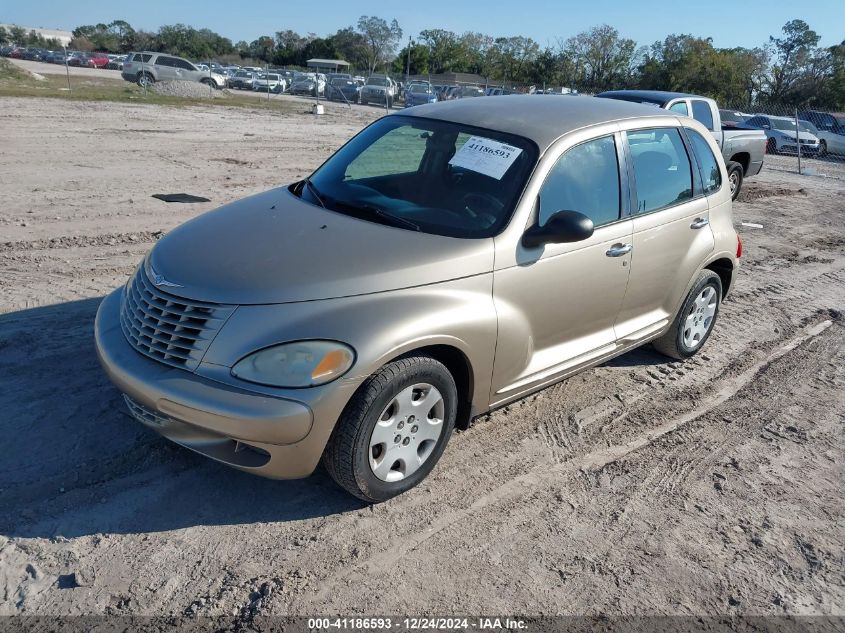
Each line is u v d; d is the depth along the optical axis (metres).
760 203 14.06
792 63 61.72
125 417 4.13
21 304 5.60
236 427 3.06
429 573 3.23
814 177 19.58
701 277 5.52
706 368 5.82
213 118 20.95
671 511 3.87
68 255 6.92
